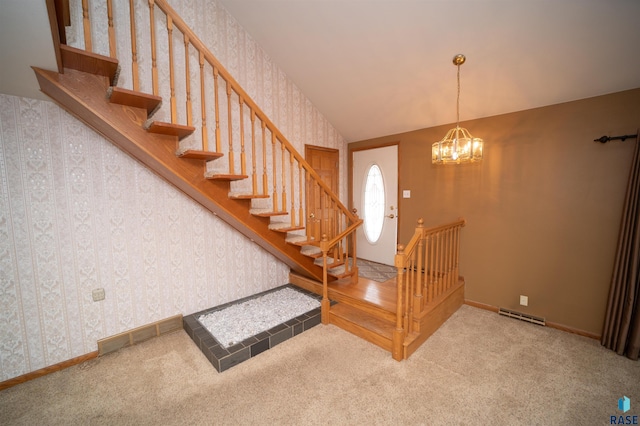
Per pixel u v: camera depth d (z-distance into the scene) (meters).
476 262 3.41
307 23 2.95
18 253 2.12
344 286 3.45
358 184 4.80
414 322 2.57
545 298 2.93
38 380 2.19
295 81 3.89
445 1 2.27
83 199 2.35
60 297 2.30
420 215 3.94
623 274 2.39
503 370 2.24
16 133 2.06
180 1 2.80
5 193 2.05
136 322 2.69
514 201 3.08
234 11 3.16
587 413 1.82
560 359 2.37
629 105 2.38
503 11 2.19
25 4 1.05
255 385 2.11
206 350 2.43
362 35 2.83
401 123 3.90
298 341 2.70
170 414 1.85
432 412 1.84
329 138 4.55
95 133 2.37
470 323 3.01
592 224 2.62
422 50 2.74
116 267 2.54
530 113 2.92
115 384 2.13
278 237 2.97
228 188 2.51
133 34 1.80
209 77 3.06
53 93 1.87
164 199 2.78
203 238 3.08
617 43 2.11
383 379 2.15
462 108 3.24
